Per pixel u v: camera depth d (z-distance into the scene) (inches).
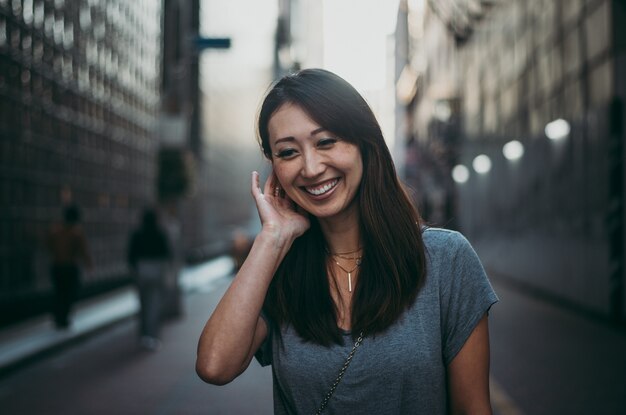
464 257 61.7
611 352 308.3
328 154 60.6
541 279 561.3
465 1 896.3
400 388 58.5
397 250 60.4
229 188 2046.0
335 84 61.3
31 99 459.2
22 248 432.5
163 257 350.6
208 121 1588.3
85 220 577.9
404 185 64.2
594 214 425.4
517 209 650.8
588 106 446.6
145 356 323.0
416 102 2032.5
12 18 428.1
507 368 274.8
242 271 59.7
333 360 59.1
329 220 63.4
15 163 430.3
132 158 743.1
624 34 395.2
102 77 636.1
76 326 400.2
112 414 217.6
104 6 643.5
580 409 211.3
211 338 57.8
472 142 929.5
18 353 305.1
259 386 256.4
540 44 568.1
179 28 796.6
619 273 391.5
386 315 58.8
